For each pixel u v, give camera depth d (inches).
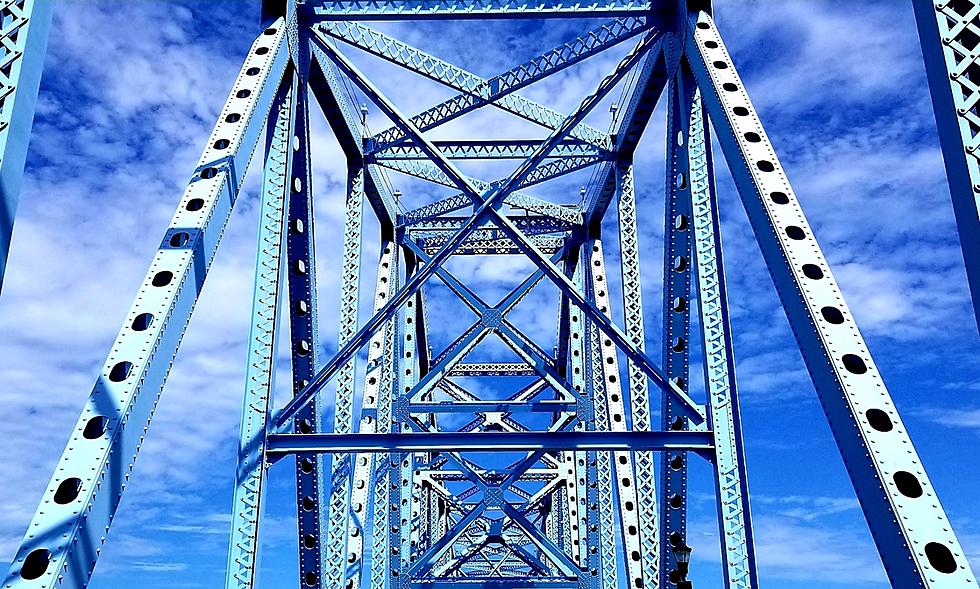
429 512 1129.4
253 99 405.4
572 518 927.7
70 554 228.8
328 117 628.4
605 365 767.1
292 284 528.1
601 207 837.8
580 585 813.2
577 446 431.8
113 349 283.7
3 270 215.0
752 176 345.4
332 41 545.0
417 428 882.8
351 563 676.7
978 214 201.9
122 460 262.1
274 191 456.4
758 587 384.8
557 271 519.5
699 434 427.8
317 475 496.4
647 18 505.7
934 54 224.2
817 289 298.0
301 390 524.4
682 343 504.4
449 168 552.7
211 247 345.7
